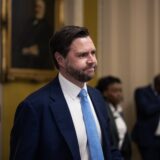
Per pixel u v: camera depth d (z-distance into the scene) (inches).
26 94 193.6
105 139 100.7
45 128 91.7
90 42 94.3
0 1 182.7
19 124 92.9
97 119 101.5
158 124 223.1
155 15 248.5
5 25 183.5
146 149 224.5
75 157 91.0
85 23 223.8
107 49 236.8
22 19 191.6
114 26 238.5
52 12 204.8
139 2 245.4
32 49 196.1
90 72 93.3
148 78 248.5
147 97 228.1
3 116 184.5
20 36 190.5
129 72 244.1
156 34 249.0
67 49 93.2
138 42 245.9
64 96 97.2
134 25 244.5
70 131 92.7
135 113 244.5
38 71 198.4
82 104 98.0
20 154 90.6
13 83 188.9
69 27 95.7
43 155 91.6
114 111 192.9
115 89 193.6
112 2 237.9
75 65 92.5
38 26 198.7
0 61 183.0
